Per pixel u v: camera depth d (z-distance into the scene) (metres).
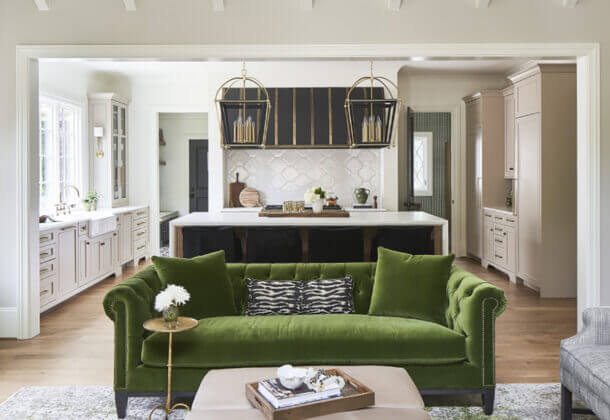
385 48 4.38
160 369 2.91
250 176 7.80
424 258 3.45
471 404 3.12
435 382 2.95
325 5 4.38
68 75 7.01
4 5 4.37
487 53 4.38
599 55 4.36
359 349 2.94
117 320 2.90
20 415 2.98
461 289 3.13
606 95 4.36
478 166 7.88
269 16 4.38
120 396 2.93
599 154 4.35
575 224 5.96
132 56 4.38
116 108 8.01
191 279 3.35
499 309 2.94
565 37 4.39
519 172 6.51
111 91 8.47
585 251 4.40
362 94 7.17
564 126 5.93
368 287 3.65
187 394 2.92
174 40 4.38
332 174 7.81
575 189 5.95
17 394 3.28
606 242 4.36
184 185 10.77
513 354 4.04
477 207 7.98
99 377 3.58
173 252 4.99
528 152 6.27
